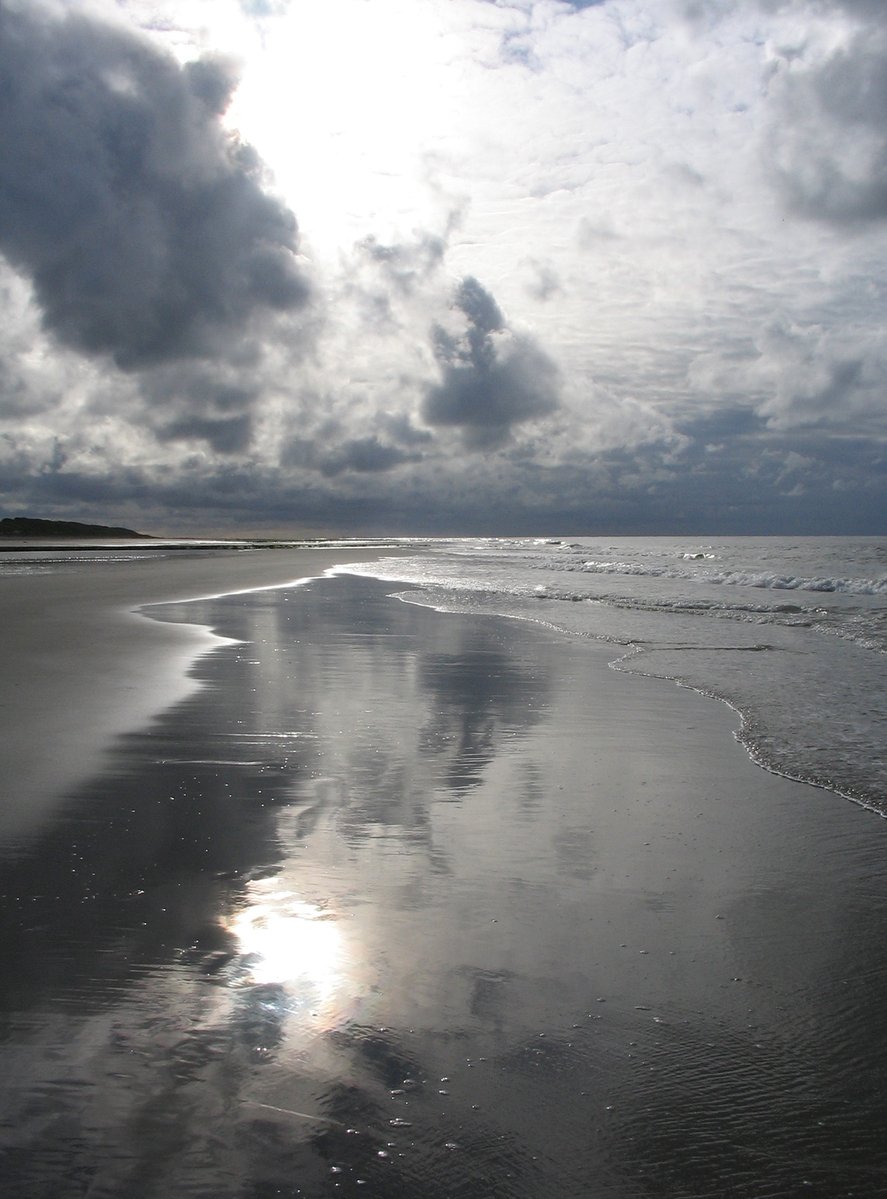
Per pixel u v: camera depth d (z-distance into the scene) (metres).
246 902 3.61
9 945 3.21
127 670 9.57
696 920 3.52
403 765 5.81
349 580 27.19
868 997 2.93
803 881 3.92
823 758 6.03
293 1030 2.69
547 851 4.27
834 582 23.17
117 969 3.04
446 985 2.98
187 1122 2.26
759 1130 2.28
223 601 18.89
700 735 6.72
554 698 8.20
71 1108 2.30
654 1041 2.67
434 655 10.98
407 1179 2.09
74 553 51.84
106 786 5.24
